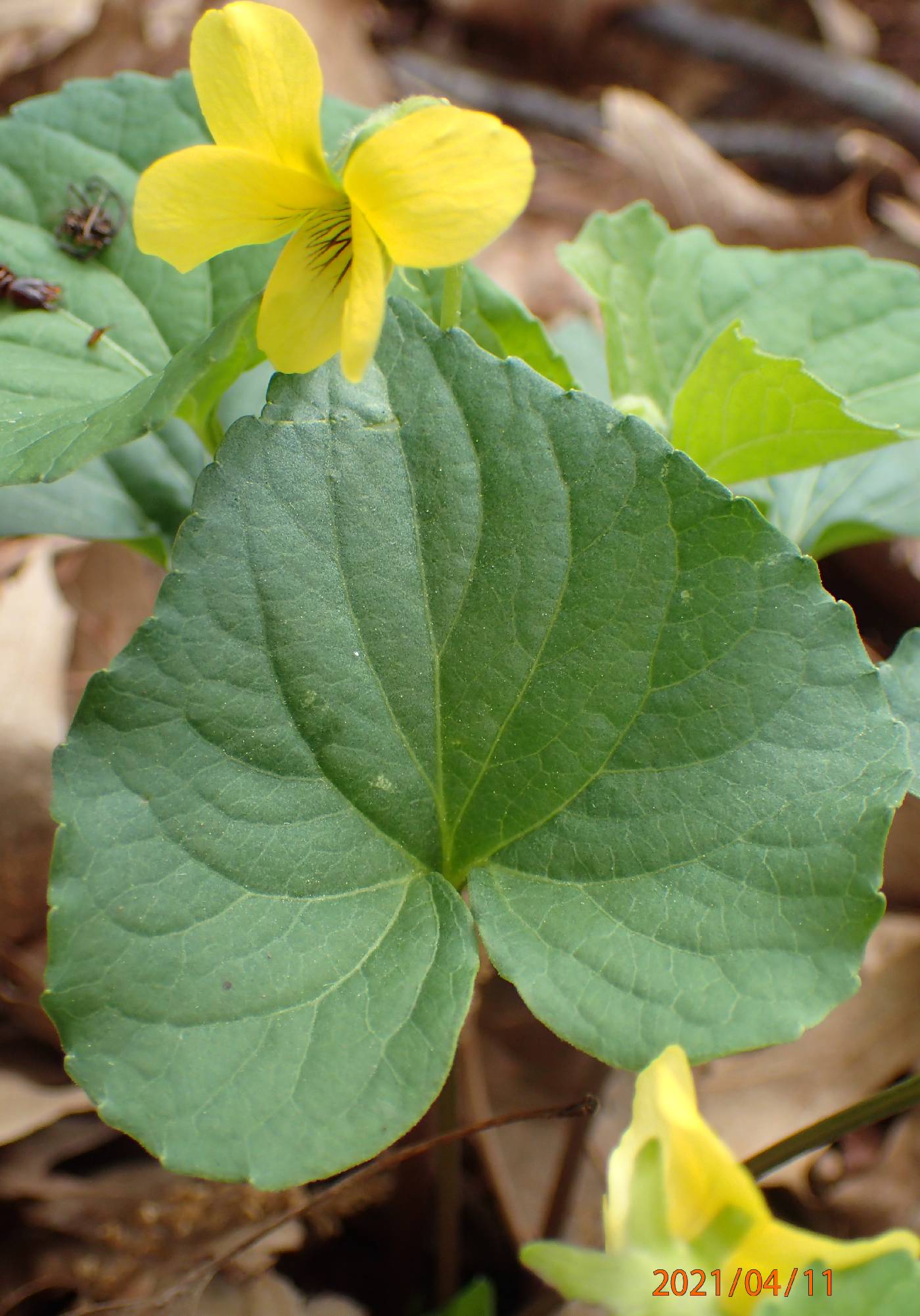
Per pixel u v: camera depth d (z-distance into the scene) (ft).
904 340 0.70
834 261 0.72
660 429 0.66
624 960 0.54
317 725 0.56
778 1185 0.71
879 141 1.43
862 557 0.97
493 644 0.57
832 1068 0.73
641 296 0.71
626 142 1.25
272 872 0.55
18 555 0.88
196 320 0.66
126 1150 0.69
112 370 0.65
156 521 0.68
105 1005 0.53
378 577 0.57
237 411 0.69
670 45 1.67
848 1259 0.50
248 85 0.54
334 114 0.68
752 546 0.56
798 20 1.74
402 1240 0.70
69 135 0.67
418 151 0.53
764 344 0.71
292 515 0.56
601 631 0.57
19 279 0.65
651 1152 0.50
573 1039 0.54
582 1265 0.50
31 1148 0.68
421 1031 0.54
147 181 0.54
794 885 0.54
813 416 0.62
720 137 1.56
